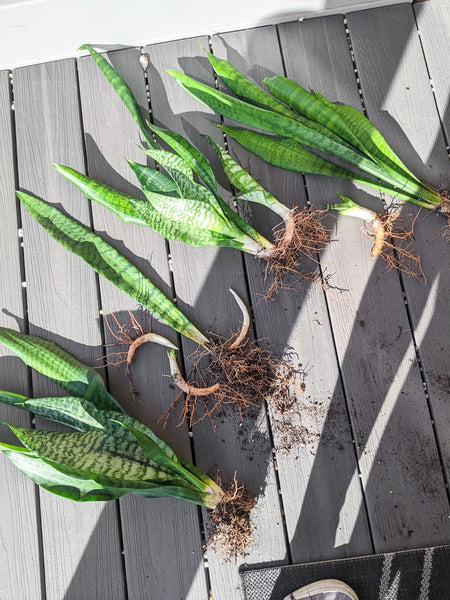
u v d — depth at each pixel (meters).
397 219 1.08
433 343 1.05
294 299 1.07
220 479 1.03
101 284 1.10
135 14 1.09
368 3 1.14
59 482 0.94
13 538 1.04
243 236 1.03
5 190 1.14
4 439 1.06
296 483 1.03
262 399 1.05
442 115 1.11
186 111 1.13
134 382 1.07
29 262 1.12
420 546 1.00
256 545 1.02
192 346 1.07
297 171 1.08
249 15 1.13
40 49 1.14
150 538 1.03
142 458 0.97
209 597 1.01
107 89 1.16
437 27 1.14
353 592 0.98
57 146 1.15
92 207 1.12
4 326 1.10
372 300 1.07
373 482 1.02
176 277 1.09
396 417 1.04
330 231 1.08
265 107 1.09
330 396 1.05
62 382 1.03
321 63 1.14
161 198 0.95
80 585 1.02
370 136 1.05
